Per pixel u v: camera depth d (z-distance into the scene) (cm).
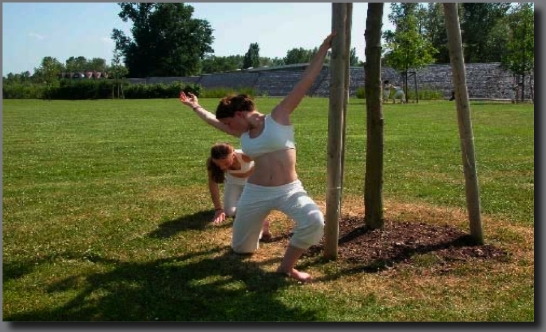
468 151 576
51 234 656
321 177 989
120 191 891
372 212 625
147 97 6041
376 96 598
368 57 581
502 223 679
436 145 1402
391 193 848
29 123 2234
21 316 441
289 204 511
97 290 489
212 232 659
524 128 1834
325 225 548
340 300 465
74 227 684
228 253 583
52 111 3138
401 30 4475
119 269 539
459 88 560
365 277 512
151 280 511
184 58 9394
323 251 569
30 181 980
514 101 4050
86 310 450
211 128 1952
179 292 482
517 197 819
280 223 684
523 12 4025
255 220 541
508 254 566
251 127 527
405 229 634
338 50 505
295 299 467
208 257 571
